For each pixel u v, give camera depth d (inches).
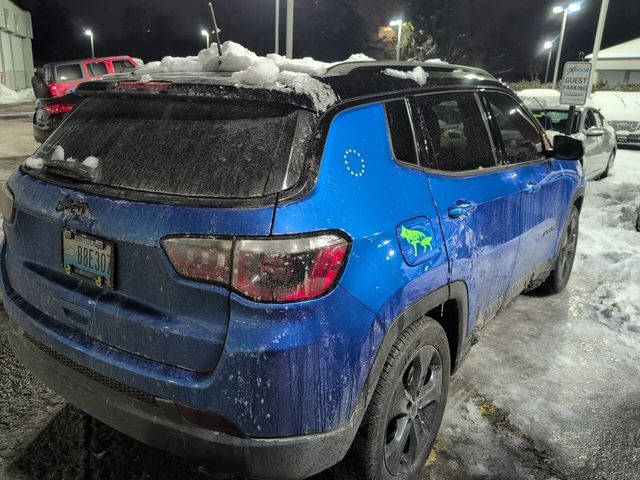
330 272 76.9
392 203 90.4
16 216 98.0
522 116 151.6
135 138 89.4
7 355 143.3
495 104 139.0
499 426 123.8
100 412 88.5
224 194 78.0
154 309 80.4
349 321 79.4
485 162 126.5
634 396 137.1
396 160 96.2
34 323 94.0
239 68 97.1
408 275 90.0
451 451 115.2
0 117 816.9
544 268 168.9
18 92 1496.1
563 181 166.7
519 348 159.5
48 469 105.7
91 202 84.4
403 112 101.7
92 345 86.4
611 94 708.7
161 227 77.2
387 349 87.2
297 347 74.3
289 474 79.0
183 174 81.6
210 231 74.5
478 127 127.4
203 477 105.7
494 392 136.8
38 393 128.8
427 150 105.1
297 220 75.4
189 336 76.9
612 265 227.3
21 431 115.7
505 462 112.6
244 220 74.4
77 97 107.5
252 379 74.0
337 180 82.4
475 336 127.9
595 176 429.7
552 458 114.4
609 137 447.8
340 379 79.0
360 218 82.8
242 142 81.7
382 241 85.7
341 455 82.6
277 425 76.2
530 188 140.2
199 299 76.1
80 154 93.0
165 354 79.6
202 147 83.2
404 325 91.0
